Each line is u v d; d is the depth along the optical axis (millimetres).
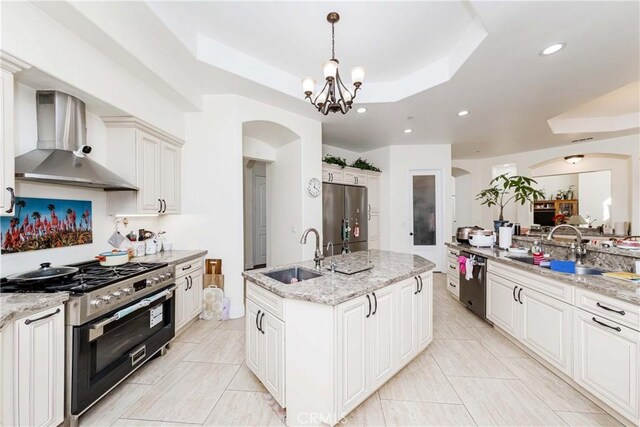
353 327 1691
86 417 1741
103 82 2168
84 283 1827
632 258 2125
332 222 4777
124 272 2146
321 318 1585
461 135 5066
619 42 2236
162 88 2756
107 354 1865
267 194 4914
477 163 7234
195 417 1753
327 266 2402
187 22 2432
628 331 1598
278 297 1769
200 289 3250
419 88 3215
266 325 1893
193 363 2371
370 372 1831
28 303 1429
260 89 3217
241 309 3385
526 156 6391
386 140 5441
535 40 2215
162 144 3027
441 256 5711
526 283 2455
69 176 1858
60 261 2230
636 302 1541
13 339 1355
